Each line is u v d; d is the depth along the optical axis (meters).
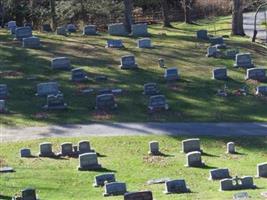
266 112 57.78
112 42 76.25
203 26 109.69
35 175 40.16
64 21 103.75
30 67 68.06
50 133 51.06
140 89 62.75
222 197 34.78
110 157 45.12
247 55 70.75
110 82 64.44
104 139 49.41
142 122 54.31
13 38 78.06
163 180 39.69
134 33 84.69
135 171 42.03
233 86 64.25
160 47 77.44
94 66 68.94
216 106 58.84
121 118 55.22
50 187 37.97
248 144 49.38
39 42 74.81
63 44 76.38
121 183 37.06
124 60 68.50
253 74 66.62
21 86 62.84
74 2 104.75
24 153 44.91
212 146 48.66
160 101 57.47
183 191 37.09
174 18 120.19
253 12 124.81
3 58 70.50
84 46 76.06
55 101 57.19
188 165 43.44
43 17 103.06
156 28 102.31
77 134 50.75
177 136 50.59
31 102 58.81
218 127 53.38
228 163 44.53
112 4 106.75
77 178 40.06
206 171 42.31
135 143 48.66
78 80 64.50
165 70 67.06
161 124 53.81
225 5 128.38
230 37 90.50
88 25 92.69
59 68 67.94
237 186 37.88
